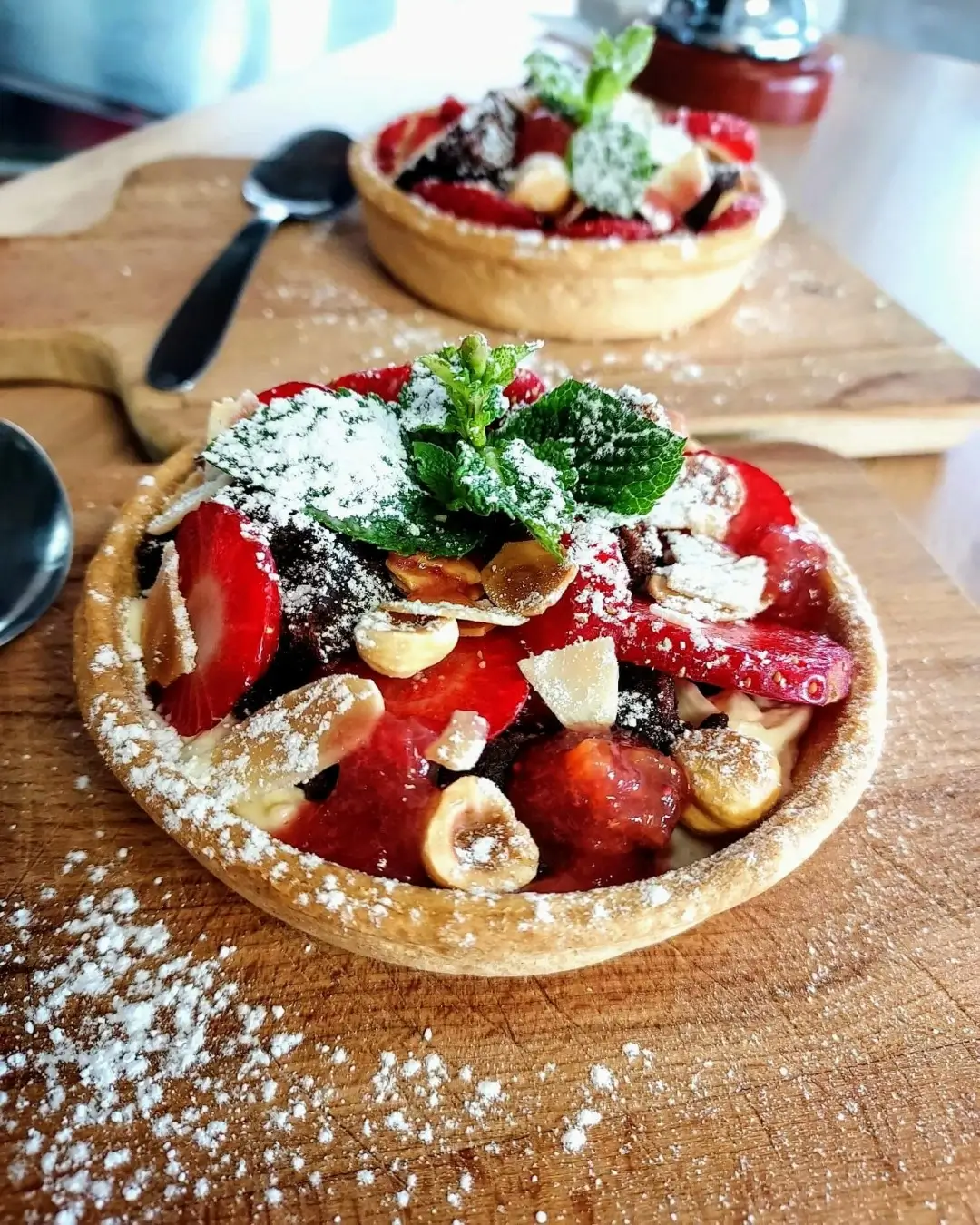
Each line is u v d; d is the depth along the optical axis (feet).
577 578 0.42
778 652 0.42
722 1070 0.40
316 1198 0.36
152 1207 0.35
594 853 0.39
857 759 0.42
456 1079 0.39
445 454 0.42
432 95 1.16
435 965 0.39
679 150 0.77
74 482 0.60
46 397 0.72
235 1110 0.38
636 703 0.43
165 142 1.01
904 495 0.72
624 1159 0.38
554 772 0.39
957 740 0.53
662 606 0.44
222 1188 0.36
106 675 0.42
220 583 0.41
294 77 1.17
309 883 0.37
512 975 0.41
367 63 1.21
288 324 0.77
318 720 0.39
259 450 0.44
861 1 1.81
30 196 0.91
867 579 0.61
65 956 0.41
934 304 0.91
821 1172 0.38
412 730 0.39
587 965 0.42
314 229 0.89
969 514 0.70
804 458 0.69
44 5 1.23
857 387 0.76
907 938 0.45
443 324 0.79
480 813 0.38
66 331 0.72
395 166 0.83
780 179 1.08
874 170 1.12
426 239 0.75
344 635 0.41
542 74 0.77
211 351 0.72
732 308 0.85
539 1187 0.37
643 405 0.48
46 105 1.27
